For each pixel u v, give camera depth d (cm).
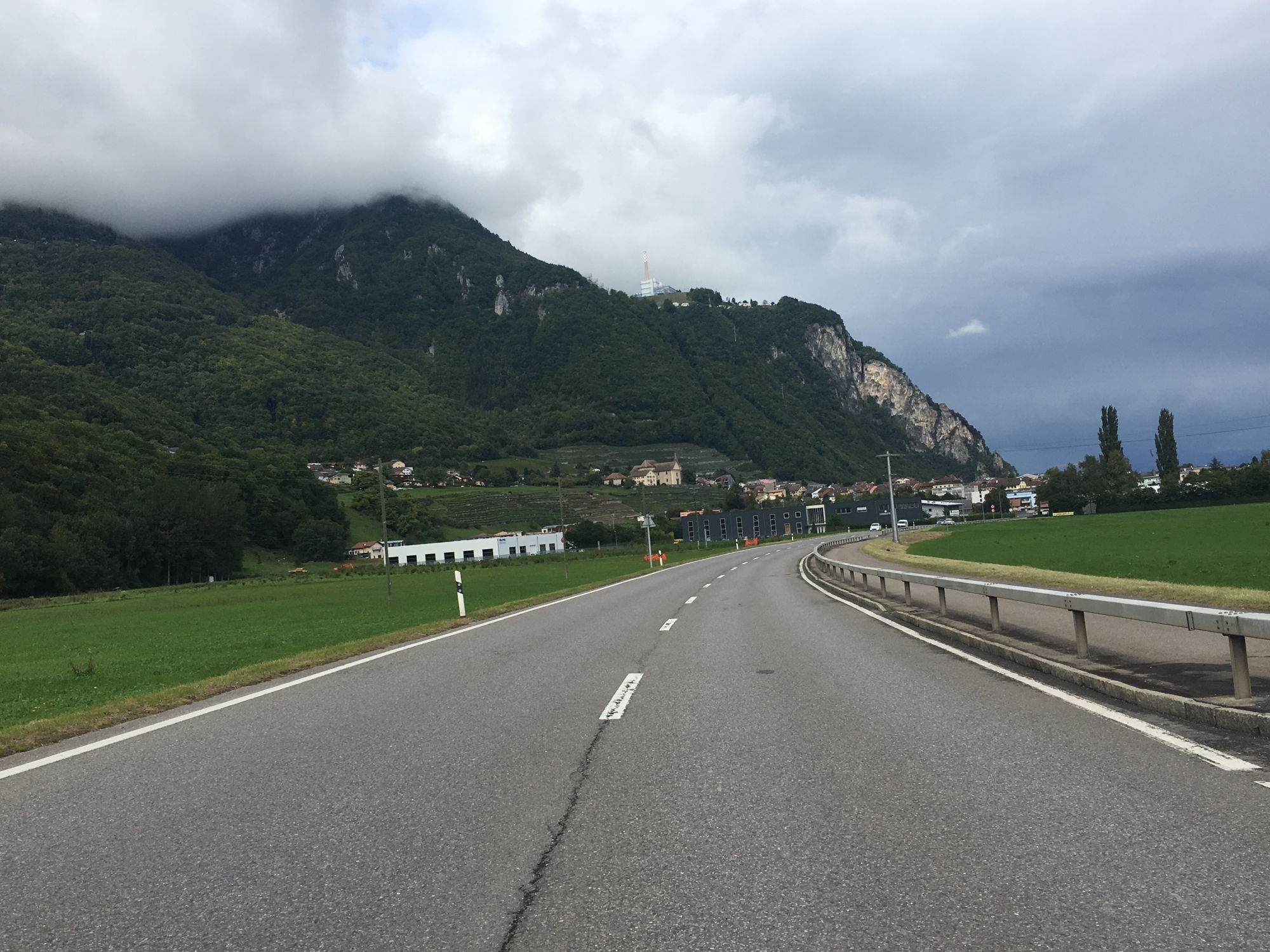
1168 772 526
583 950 324
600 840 448
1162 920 332
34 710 1043
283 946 334
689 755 624
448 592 4200
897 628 1476
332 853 437
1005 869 388
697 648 1282
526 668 1114
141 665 1588
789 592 2667
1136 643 1027
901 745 630
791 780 549
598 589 3262
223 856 436
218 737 742
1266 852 391
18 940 345
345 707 871
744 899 367
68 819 508
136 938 345
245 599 4697
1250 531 5294
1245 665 671
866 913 349
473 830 470
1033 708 746
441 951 326
